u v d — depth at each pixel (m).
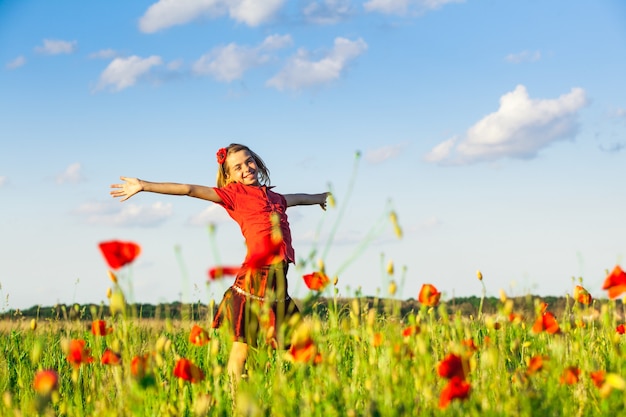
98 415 3.88
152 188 5.63
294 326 3.65
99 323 4.10
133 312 3.61
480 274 4.14
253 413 3.29
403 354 3.58
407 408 3.41
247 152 6.48
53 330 6.31
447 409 3.41
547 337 4.83
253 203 6.03
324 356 3.71
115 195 5.60
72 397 4.75
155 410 3.77
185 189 5.78
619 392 3.51
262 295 5.36
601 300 4.81
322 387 3.70
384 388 3.51
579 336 4.07
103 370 4.68
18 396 4.57
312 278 3.63
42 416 3.88
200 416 3.63
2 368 5.26
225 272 3.49
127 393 3.76
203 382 4.03
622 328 4.59
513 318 4.07
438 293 3.79
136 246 3.43
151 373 3.57
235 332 5.29
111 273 3.53
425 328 3.67
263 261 4.12
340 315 4.47
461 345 3.52
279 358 3.83
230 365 5.27
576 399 3.76
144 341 4.58
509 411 3.38
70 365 5.47
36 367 5.61
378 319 4.57
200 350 5.39
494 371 3.70
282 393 3.62
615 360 4.05
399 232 3.42
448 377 3.40
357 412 3.57
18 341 5.97
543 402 3.53
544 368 3.78
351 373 4.21
